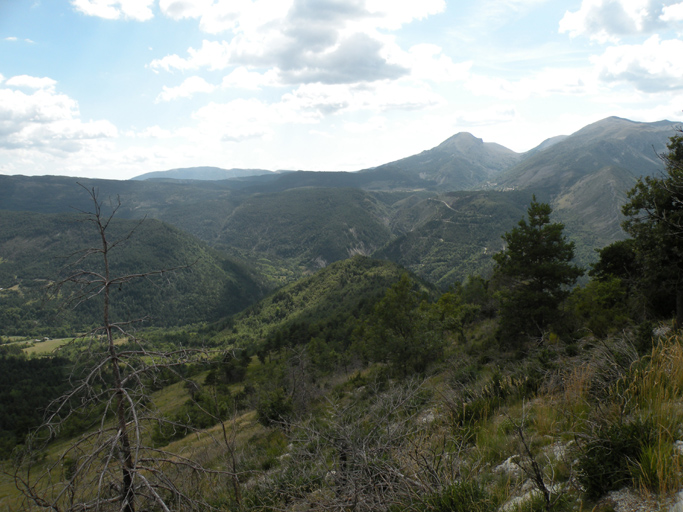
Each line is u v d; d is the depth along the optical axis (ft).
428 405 24.64
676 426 11.57
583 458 11.12
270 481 17.16
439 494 11.50
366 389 33.47
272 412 49.14
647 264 40.37
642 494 9.58
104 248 10.98
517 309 62.18
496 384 24.08
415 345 68.18
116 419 10.19
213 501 16.75
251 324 442.91
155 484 10.25
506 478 13.12
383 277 424.46
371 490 11.92
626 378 15.99
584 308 57.26
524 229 63.62
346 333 220.02
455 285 132.67
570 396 17.42
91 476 9.71
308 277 522.06
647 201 37.81
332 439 14.19
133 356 10.44
